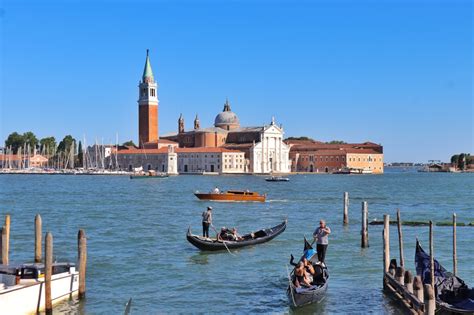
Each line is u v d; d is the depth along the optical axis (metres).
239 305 29.94
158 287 33.38
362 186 171.75
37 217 37.44
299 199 111.12
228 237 46.56
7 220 34.31
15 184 179.25
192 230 59.66
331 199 111.19
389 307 29.17
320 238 34.75
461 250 45.78
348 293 31.89
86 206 92.81
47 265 27.08
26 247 46.44
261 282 34.78
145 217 74.00
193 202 101.94
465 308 24.89
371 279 35.28
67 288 29.81
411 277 27.44
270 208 89.62
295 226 63.31
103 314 28.09
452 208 90.00
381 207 92.31
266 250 45.41
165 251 45.19
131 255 43.16
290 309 29.19
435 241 50.47
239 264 40.00
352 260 41.41
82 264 30.02
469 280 34.88
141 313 28.42
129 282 34.47
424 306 22.88
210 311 28.91
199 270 37.97
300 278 30.34
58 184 180.50
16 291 26.28
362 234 46.75
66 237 53.22
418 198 115.12
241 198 103.75
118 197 116.75
